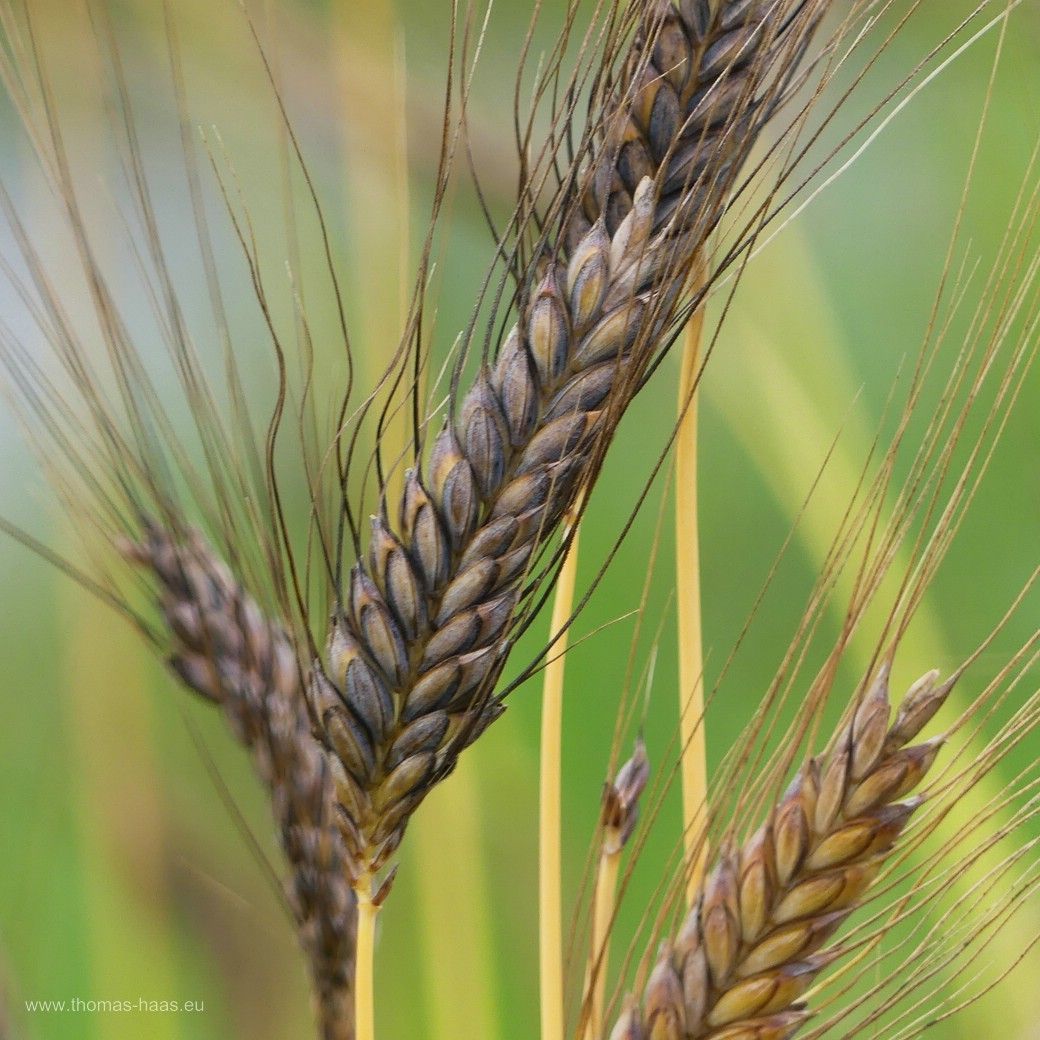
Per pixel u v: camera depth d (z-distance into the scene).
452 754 0.46
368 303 0.54
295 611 0.46
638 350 0.45
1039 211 0.46
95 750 0.60
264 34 0.57
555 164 0.46
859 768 0.46
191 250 0.76
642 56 0.46
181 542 0.51
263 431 0.64
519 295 0.46
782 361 0.59
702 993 0.46
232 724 0.50
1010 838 0.53
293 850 0.50
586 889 0.49
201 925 0.61
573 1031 0.49
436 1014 0.54
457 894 0.54
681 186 0.46
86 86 0.55
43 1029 0.58
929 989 0.53
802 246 0.64
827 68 0.48
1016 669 0.75
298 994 0.61
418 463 0.46
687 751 0.48
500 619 0.46
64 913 0.65
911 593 0.46
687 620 0.48
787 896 0.46
